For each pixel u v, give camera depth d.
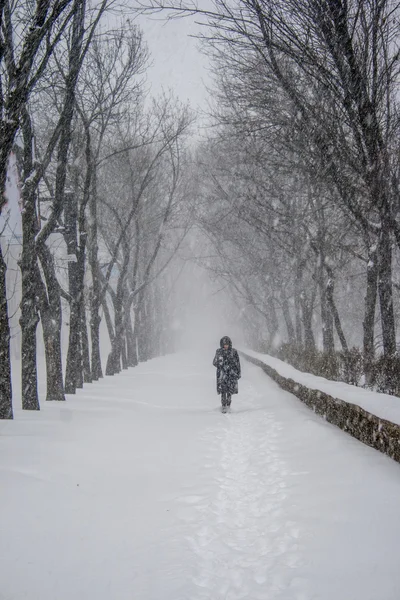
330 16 10.62
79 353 19.45
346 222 17.28
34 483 5.95
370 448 6.93
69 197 17.52
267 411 12.47
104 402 14.71
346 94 11.32
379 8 10.84
